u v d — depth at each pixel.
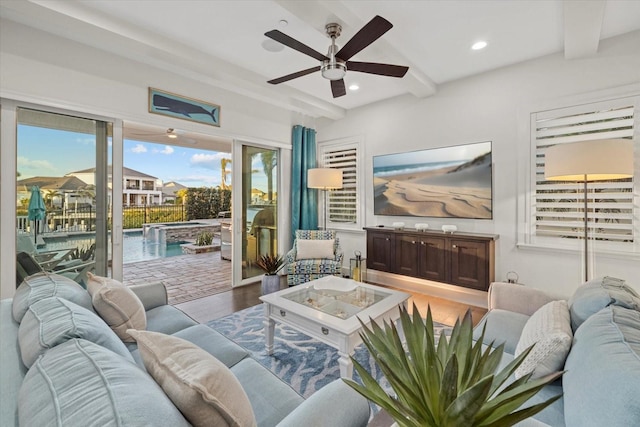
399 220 4.27
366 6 2.32
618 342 0.98
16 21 2.44
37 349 0.93
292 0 2.13
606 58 2.78
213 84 3.73
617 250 2.79
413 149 4.11
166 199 9.68
